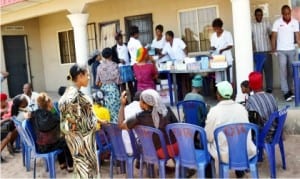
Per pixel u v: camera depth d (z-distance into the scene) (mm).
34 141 5078
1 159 6168
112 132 4551
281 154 4641
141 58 6449
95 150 3980
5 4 9727
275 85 8336
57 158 5672
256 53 7527
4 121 6297
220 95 4043
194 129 3830
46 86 13961
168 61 7895
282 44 6793
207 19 9188
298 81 6098
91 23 11648
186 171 4336
